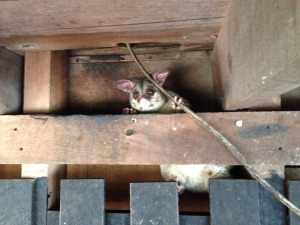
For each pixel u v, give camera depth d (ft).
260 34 1.05
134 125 1.87
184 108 1.87
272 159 1.74
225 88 1.77
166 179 2.36
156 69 2.46
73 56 2.51
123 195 2.43
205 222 1.81
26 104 2.14
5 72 2.04
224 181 1.78
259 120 1.77
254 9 1.11
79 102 2.48
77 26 1.62
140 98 2.49
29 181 1.91
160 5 1.38
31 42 1.91
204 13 1.49
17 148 1.94
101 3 1.36
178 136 1.82
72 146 1.90
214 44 2.08
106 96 2.49
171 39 1.91
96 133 1.89
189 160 1.80
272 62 0.96
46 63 2.16
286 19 0.83
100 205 1.85
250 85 1.23
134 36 1.81
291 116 1.76
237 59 1.40
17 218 1.89
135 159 1.84
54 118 1.94
